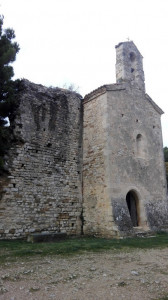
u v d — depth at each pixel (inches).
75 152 563.8
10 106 474.6
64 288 177.8
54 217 493.7
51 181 505.7
